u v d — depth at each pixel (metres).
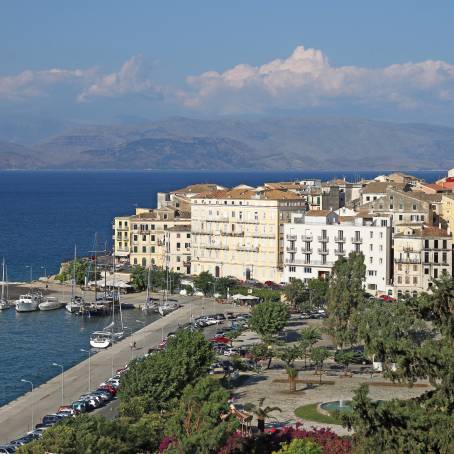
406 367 115.06
